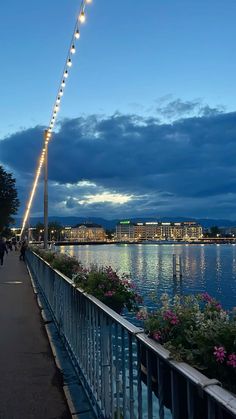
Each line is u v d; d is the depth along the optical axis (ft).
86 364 18.95
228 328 9.86
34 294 53.52
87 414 17.02
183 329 10.74
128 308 21.76
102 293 21.30
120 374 14.06
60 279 29.89
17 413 17.22
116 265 179.63
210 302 12.48
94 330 17.51
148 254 323.78
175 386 9.82
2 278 76.54
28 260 109.40
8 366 23.32
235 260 225.56
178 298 13.23
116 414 14.29
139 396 12.01
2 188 222.07
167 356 9.82
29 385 20.33
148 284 101.65
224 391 7.93
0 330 32.30
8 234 345.10
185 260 227.20
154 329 11.24
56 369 22.70
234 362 9.12
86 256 280.92
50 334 30.42
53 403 18.20
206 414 8.88
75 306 22.71
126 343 14.01
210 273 139.74
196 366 9.49
